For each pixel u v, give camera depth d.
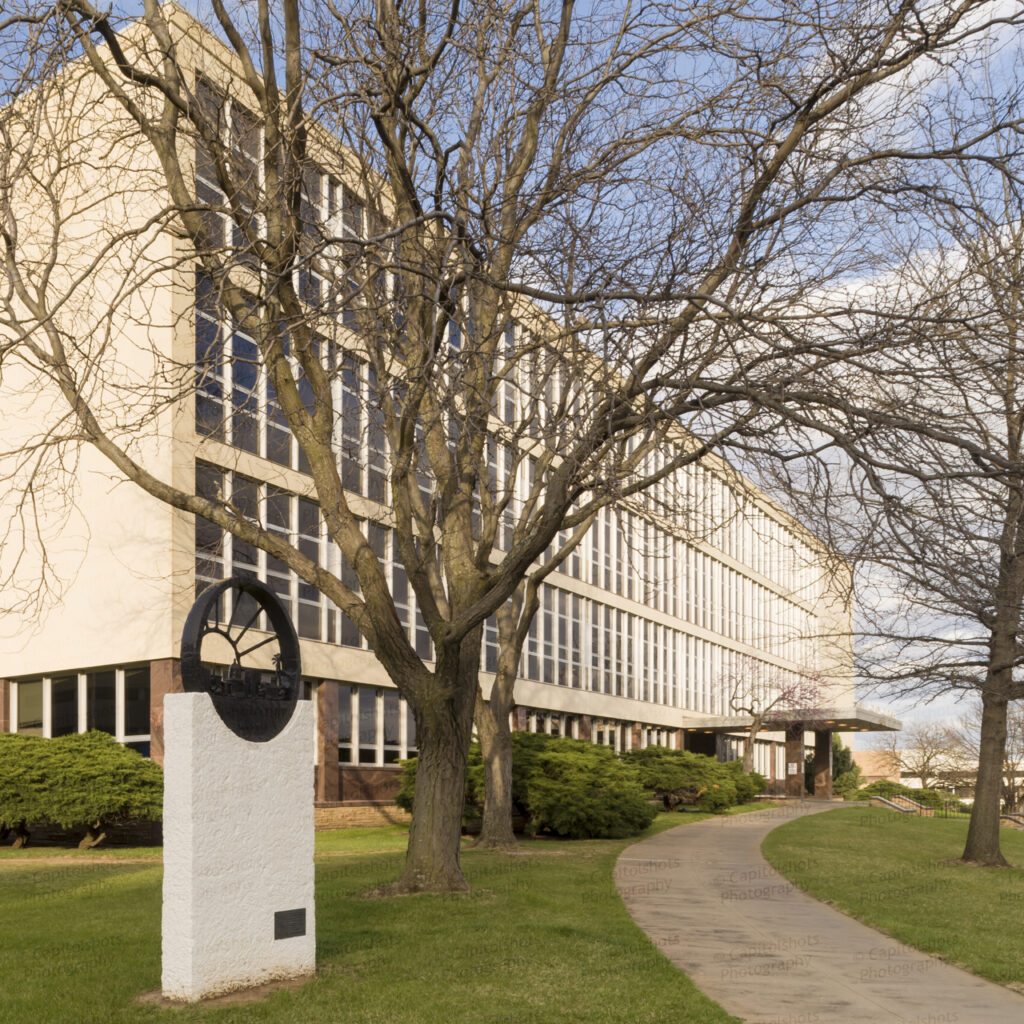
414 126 13.38
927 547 9.98
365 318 12.78
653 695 49.06
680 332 10.58
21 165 10.40
